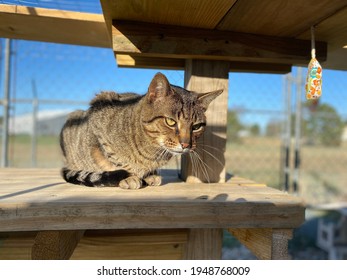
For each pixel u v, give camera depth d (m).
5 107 1.67
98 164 0.88
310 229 2.29
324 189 3.20
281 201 0.64
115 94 0.97
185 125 0.79
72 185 0.76
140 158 0.83
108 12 0.70
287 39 0.82
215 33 0.78
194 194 0.68
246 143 4.16
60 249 0.60
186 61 0.89
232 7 0.66
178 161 1.03
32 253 0.60
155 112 0.81
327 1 0.64
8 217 0.56
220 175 0.84
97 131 0.86
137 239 0.79
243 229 0.77
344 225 2.02
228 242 2.04
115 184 0.75
